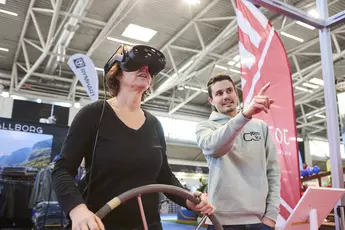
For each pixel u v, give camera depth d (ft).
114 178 3.29
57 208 12.28
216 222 3.34
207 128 5.49
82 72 11.79
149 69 3.65
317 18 7.29
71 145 3.26
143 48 3.51
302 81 33.12
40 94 37.60
